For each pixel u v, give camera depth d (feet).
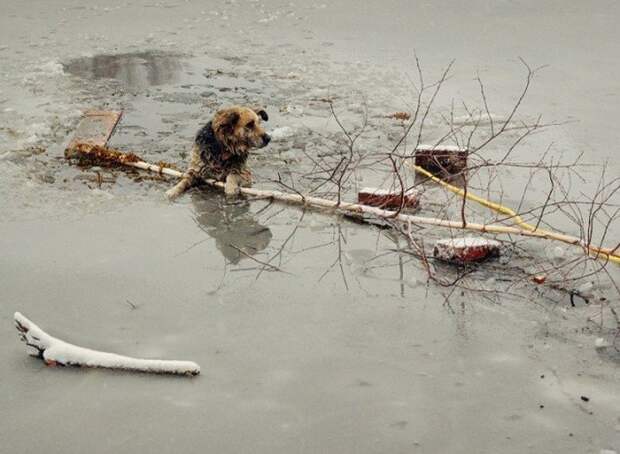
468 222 19.19
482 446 15.12
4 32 32.99
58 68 27.58
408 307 17.13
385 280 17.74
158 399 15.74
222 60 28.63
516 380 15.90
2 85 26.17
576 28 31.45
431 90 25.53
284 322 16.89
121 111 23.91
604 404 15.56
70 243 18.65
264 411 15.56
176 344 16.52
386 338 16.58
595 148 21.76
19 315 16.29
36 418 15.51
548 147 21.86
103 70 27.63
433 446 15.14
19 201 19.89
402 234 18.97
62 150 22.02
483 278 17.76
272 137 22.63
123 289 17.53
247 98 25.16
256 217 19.56
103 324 16.87
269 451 15.10
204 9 38.01
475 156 21.54
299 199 19.80
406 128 23.04
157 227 19.19
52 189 20.39
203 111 24.27
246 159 20.75
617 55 28.04
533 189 20.26
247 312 17.08
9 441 15.23
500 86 25.66
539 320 16.85
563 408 15.53
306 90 25.77
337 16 35.58
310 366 16.16
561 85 25.61
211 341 16.57
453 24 33.09
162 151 21.99
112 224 19.25
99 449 15.14
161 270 17.97
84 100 25.03
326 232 19.07
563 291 17.42
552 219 19.21
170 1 40.52
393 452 15.08
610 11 34.71
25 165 21.26
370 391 15.80
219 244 18.70
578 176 20.59
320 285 17.63
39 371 16.16
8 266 18.04
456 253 18.07
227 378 16.01
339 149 22.04
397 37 30.94
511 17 34.14
